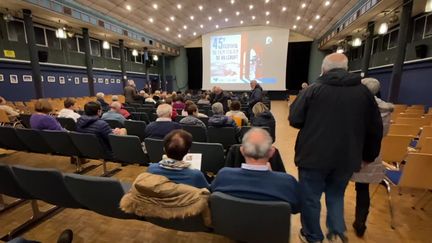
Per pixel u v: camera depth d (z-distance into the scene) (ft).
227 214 3.92
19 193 5.92
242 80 51.44
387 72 31.01
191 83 62.13
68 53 33.96
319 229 5.19
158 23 41.60
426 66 23.61
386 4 21.67
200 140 10.23
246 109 19.20
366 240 5.94
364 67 29.55
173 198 3.97
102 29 32.37
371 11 23.67
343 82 4.47
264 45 49.98
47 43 30.76
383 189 8.63
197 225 4.57
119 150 8.61
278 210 3.56
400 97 27.96
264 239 4.01
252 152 3.96
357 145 4.51
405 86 27.09
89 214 7.04
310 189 5.00
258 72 50.52
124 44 44.24
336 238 5.08
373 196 8.16
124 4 31.48
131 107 19.34
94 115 9.29
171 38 52.19
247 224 3.89
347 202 7.79
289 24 46.93
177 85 62.34
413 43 26.12
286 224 3.67
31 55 23.98
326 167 4.63
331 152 4.54
